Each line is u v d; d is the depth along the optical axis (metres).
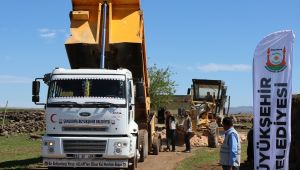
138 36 17.61
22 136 35.84
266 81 11.26
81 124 14.62
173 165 18.77
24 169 17.08
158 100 47.00
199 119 30.73
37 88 15.29
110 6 17.75
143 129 20.38
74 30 17.62
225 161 10.87
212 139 27.48
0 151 23.98
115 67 18.27
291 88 11.12
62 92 14.88
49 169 15.17
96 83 14.94
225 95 35.16
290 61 11.17
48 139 14.54
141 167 17.98
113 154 14.44
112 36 17.56
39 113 53.12
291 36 11.18
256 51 11.38
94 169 15.91
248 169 17.28
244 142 31.42
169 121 25.27
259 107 11.26
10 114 51.38
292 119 16.27
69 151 14.48
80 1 17.86
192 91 34.72
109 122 14.65
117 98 14.81
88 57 17.84
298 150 15.76
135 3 17.92
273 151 11.11
